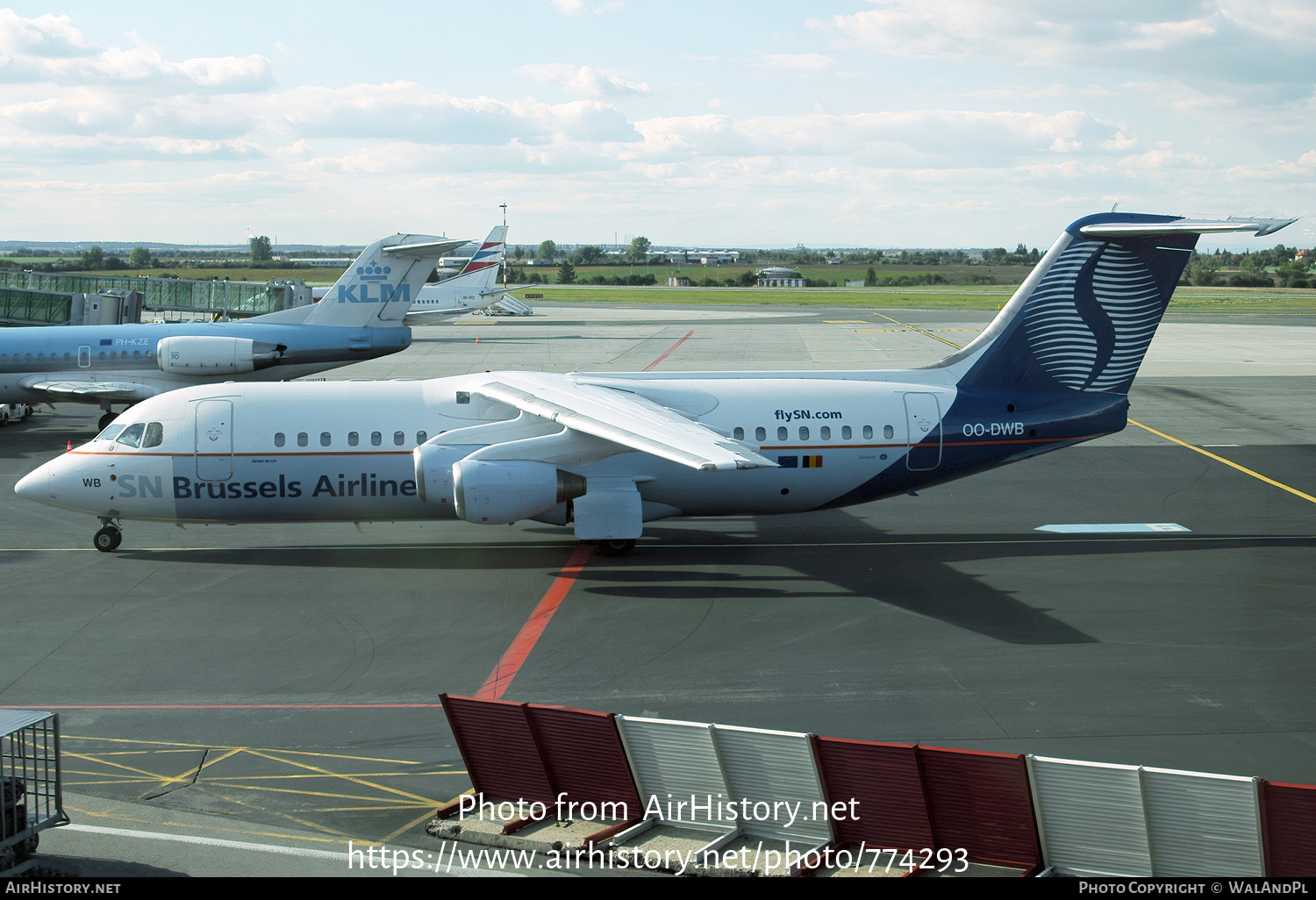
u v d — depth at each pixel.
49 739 17.52
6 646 21.97
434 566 27.97
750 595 25.38
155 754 17.02
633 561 28.41
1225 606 24.25
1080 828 12.63
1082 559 28.38
